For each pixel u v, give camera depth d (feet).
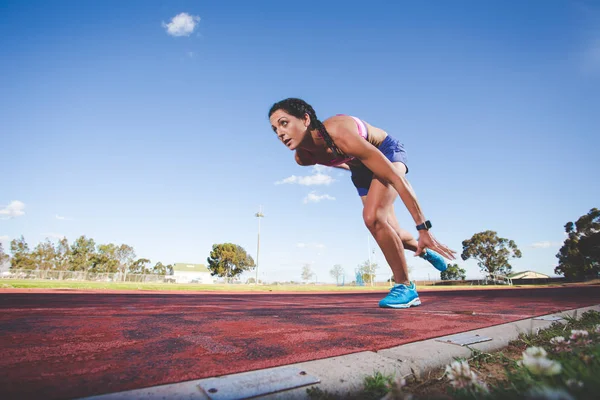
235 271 193.06
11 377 3.09
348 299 21.67
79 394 2.66
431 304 13.62
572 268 128.57
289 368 3.45
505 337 5.21
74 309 10.04
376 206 9.59
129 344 4.65
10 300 14.57
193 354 4.08
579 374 2.43
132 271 195.83
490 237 158.81
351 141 8.23
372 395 2.94
